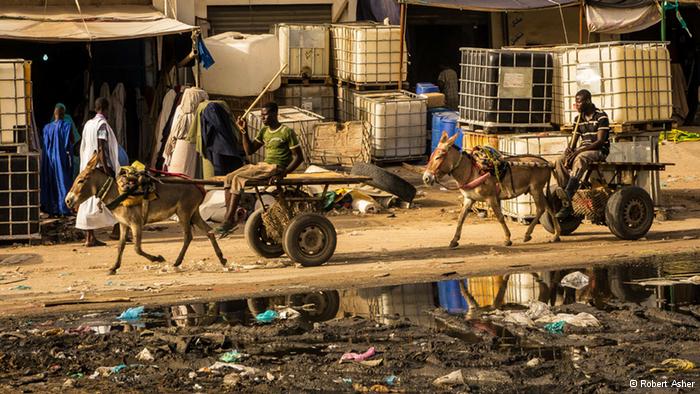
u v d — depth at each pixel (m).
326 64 30.17
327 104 30.34
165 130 24.11
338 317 13.98
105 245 19.31
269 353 12.47
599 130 18.73
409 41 33.72
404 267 16.95
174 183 16.69
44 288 15.85
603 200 19.03
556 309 14.10
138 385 11.31
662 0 29.66
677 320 13.44
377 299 14.95
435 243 19.03
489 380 11.24
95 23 24.70
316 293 15.34
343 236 19.84
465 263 17.23
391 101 27.56
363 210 22.08
